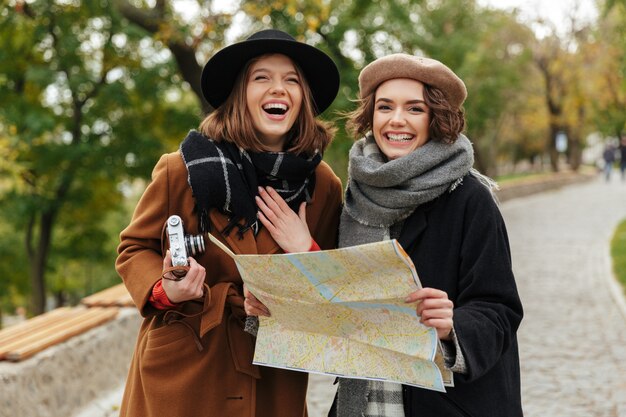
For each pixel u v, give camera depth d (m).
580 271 9.19
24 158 13.92
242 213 2.26
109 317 4.70
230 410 2.26
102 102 14.25
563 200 20.56
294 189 2.34
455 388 2.12
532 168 50.31
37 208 14.49
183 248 2.10
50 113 14.80
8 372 3.48
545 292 7.94
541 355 5.53
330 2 10.47
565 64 29.16
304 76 2.42
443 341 1.98
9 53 13.89
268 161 2.28
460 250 2.17
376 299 1.94
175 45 9.48
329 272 1.94
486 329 2.00
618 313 6.88
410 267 1.81
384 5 11.96
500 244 2.14
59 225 17.23
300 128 2.40
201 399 2.25
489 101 18.78
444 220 2.20
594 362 5.32
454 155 2.21
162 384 2.24
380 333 2.01
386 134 2.27
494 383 2.15
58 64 13.95
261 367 2.35
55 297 23.91
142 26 9.83
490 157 33.75
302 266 1.95
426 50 14.80
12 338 4.00
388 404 2.23
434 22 15.91
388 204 2.19
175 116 15.05
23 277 18.30
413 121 2.23
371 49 12.00
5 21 13.02
